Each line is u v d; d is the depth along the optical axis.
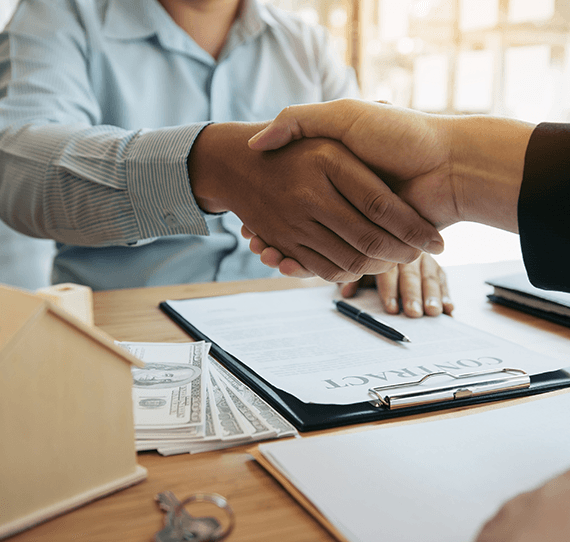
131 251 1.11
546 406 0.40
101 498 0.30
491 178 0.45
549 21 2.93
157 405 0.39
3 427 0.26
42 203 0.85
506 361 0.51
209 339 0.58
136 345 0.54
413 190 0.49
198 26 1.22
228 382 0.46
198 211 0.66
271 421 0.39
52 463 0.28
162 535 0.26
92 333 0.28
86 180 0.78
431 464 0.32
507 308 0.73
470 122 0.48
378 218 0.48
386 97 2.83
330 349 0.55
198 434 0.35
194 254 1.14
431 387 0.43
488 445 0.34
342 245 0.52
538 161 0.42
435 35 2.86
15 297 0.27
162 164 0.65
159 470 0.33
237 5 1.26
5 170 0.93
